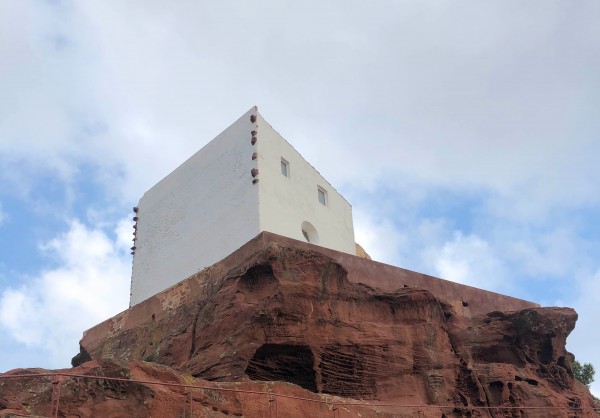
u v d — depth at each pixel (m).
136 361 15.23
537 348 26.59
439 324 24.42
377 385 21.31
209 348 20.31
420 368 22.53
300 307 20.20
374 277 24.50
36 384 13.97
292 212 27.08
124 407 13.78
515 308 30.16
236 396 16.11
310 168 30.16
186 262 28.17
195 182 29.27
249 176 25.72
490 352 26.31
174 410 14.37
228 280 21.41
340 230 31.73
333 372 20.62
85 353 29.28
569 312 27.28
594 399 27.73
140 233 32.59
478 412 22.84
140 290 31.05
